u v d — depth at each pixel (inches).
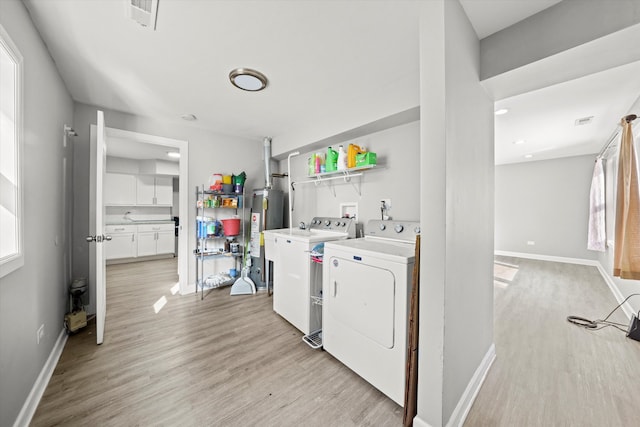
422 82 45.7
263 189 133.0
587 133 135.0
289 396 57.9
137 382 61.6
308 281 84.8
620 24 41.3
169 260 207.5
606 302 118.0
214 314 102.5
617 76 76.5
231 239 142.5
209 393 58.4
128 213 215.3
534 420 51.2
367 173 103.2
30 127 54.9
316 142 116.5
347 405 55.6
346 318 67.7
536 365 69.4
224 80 80.9
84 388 59.2
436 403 45.1
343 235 98.7
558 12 47.6
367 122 89.9
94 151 100.4
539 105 97.9
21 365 49.1
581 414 52.6
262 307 110.3
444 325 44.2
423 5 45.7
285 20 55.0
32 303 55.0
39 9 51.9
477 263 59.2
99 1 50.0
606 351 76.4
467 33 51.9
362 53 66.6
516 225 228.5
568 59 49.3
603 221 160.1
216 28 57.5
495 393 58.8
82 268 98.3
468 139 52.8
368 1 49.9
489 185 66.7
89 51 65.9
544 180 214.4
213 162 134.0
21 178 49.1
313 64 71.9
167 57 68.7
